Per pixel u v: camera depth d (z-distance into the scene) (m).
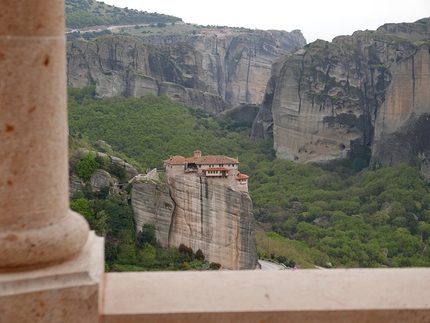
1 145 5.60
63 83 5.88
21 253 5.69
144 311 5.99
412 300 6.26
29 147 5.65
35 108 5.62
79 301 5.82
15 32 5.48
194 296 6.23
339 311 6.11
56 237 5.82
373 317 6.17
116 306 6.04
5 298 5.62
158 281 6.46
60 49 5.77
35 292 5.70
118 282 6.44
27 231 5.74
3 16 5.44
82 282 5.84
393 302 6.23
